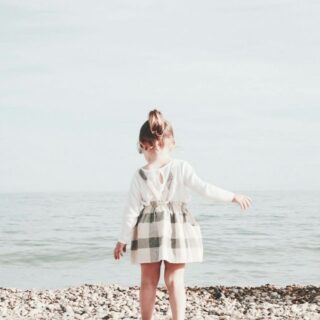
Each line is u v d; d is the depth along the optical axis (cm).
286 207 7156
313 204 8569
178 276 434
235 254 2141
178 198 441
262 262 1916
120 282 1471
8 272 1716
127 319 750
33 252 2223
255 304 949
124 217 439
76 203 10575
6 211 6831
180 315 429
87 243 2570
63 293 1076
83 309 882
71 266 1852
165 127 448
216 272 1666
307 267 1802
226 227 3509
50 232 3272
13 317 778
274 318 768
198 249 438
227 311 841
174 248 427
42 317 785
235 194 438
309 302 972
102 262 1936
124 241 436
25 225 3962
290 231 3203
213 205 7388
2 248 2370
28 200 14038
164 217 430
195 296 1041
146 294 438
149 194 436
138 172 446
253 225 3681
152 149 446
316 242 2581
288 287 1152
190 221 440
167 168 441
